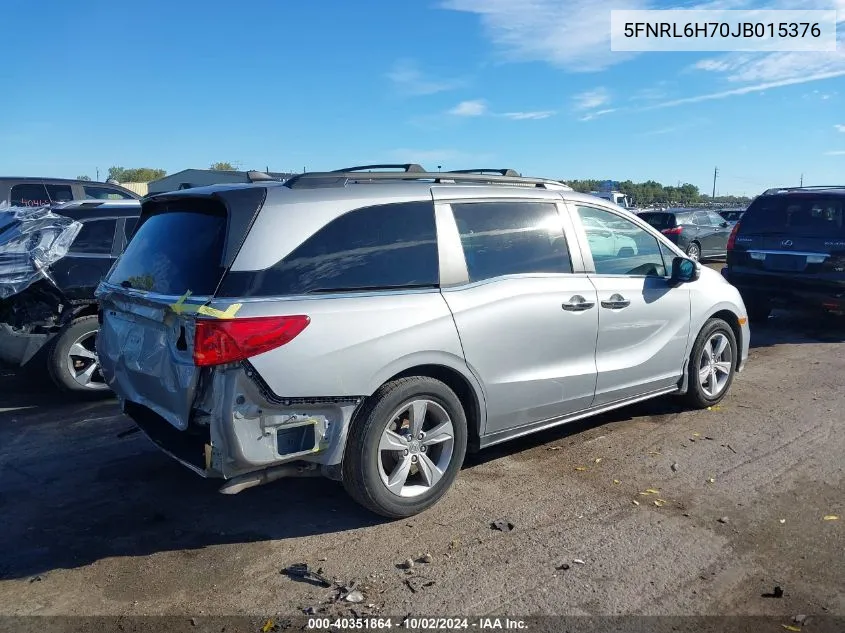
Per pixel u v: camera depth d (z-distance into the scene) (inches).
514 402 182.4
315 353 144.7
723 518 164.9
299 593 135.9
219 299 140.7
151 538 157.9
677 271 225.0
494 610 129.8
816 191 369.4
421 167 188.7
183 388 144.7
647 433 223.0
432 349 162.1
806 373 301.9
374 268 159.5
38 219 265.6
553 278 191.8
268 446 143.0
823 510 169.3
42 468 198.7
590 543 153.6
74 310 267.9
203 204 159.0
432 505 170.9
